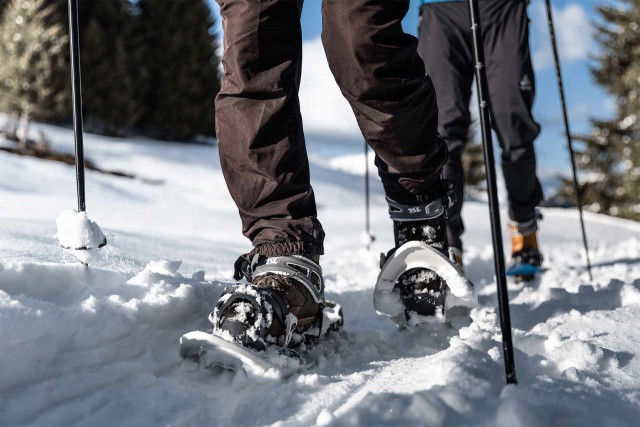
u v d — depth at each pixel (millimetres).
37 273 1173
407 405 873
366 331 1542
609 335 1389
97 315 1075
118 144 15633
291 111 1279
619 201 18172
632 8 18016
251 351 1047
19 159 10602
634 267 2947
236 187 1298
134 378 1034
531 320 1702
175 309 1263
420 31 2652
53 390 952
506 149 2682
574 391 981
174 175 12984
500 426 835
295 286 1242
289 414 944
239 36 1242
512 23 2531
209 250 3191
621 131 17969
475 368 1004
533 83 2609
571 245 5246
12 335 938
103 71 17062
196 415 923
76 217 1228
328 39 1309
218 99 1296
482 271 3373
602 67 18156
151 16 19016
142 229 4414
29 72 13055
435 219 1512
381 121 1354
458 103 2568
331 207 11844
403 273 1486
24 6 13383
